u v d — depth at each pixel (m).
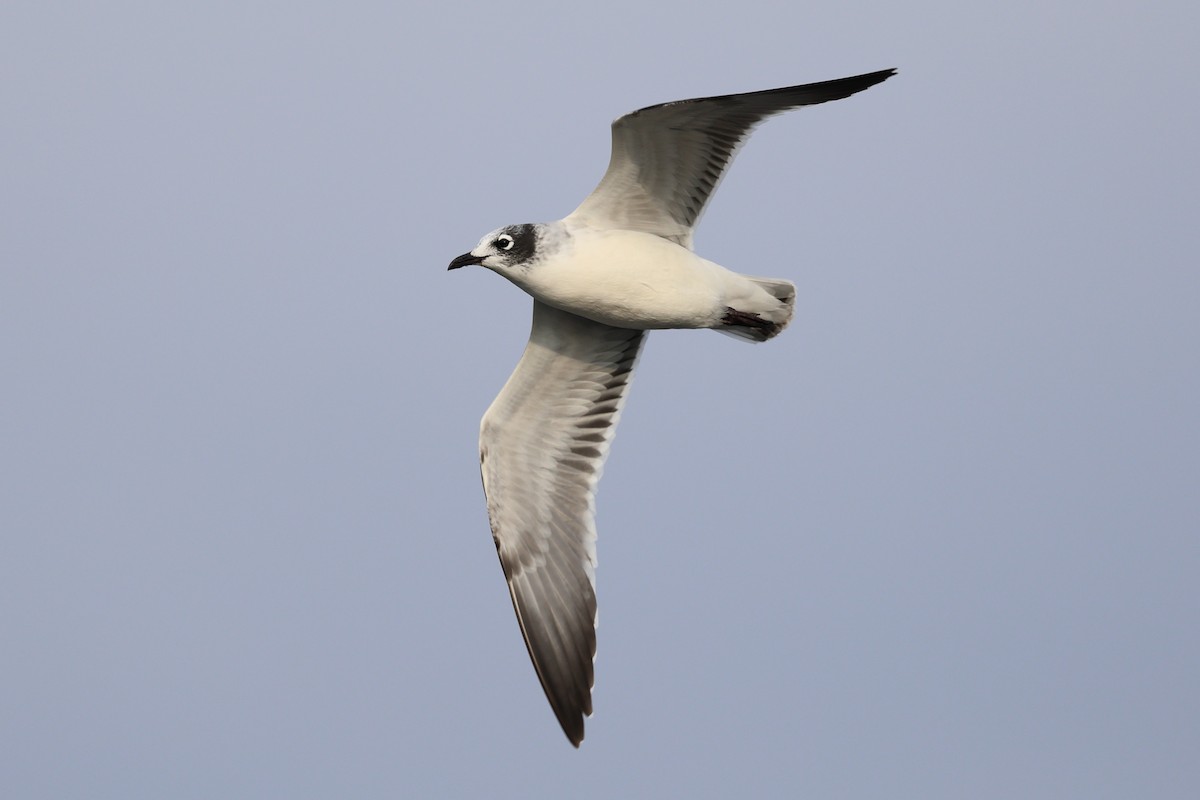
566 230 13.16
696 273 13.15
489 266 13.28
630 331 14.33
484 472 14.42
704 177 12.90
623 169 12.91
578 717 14.02
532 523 14.43
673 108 12.17
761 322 13.62
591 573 14.20
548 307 14.02
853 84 11.98
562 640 14.20
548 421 14.49
